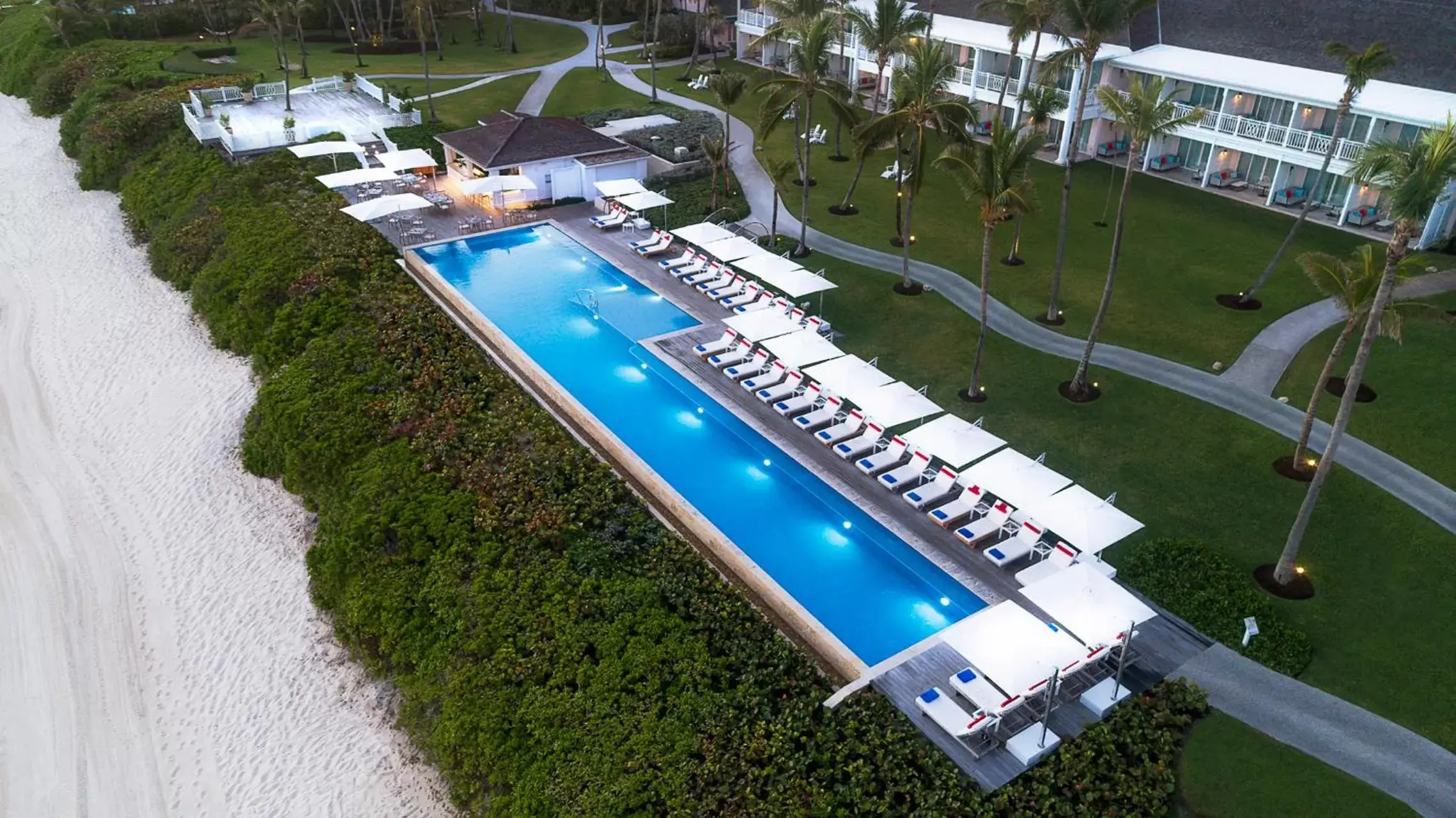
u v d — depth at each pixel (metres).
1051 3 40.81
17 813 20.27
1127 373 30.73
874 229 42.78
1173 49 49.62
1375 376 29.91
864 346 32.69
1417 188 17.83
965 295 36.19
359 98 60.31
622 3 95.88
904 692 19.16
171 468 30.58
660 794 17.88
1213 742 18.12
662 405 29.42
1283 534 23.47
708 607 21.80
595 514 24.98
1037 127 38.09
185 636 24.55
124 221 48.16
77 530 28.23
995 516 23.66
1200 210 44.56
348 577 24.55
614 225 42.31
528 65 76.44
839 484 25.41
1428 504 24.33
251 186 45.38
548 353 32.12
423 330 33.53
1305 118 43.38
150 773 21.05
